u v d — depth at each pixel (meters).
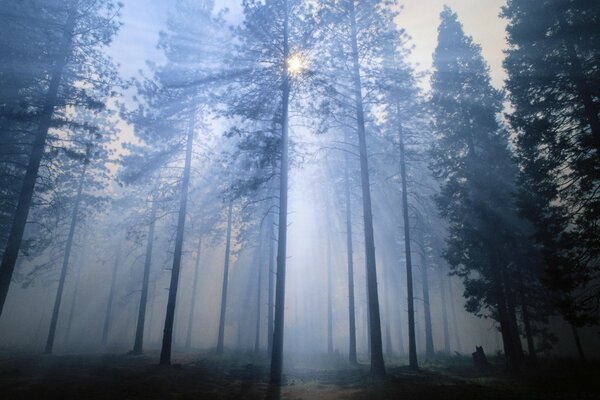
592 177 12.80
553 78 13.66
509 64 15.17
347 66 17.83
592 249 12.80
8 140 17.89
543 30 14.21
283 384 13.76
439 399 10.48
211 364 18.28
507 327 17.19
